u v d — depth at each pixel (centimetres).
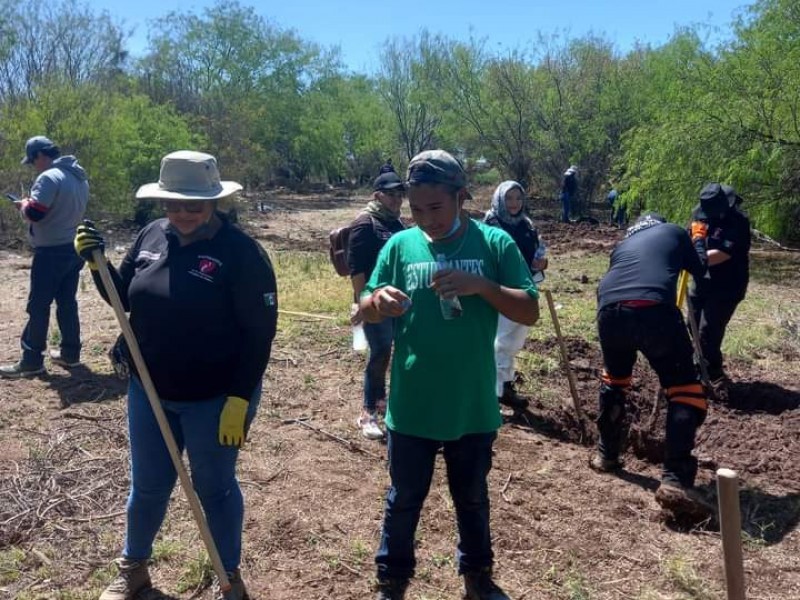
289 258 1341
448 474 337
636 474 504
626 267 476
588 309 956
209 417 321
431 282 316
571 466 509
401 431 326
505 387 595
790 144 1316
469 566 343
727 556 262
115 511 425
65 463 479
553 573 377
